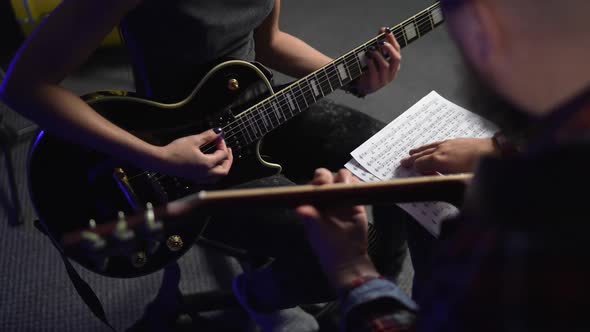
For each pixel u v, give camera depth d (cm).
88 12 105
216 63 125
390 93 233
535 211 42
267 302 142
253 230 127
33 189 120
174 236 125
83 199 123
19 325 160
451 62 246
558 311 42
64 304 165
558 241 41
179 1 113
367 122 140
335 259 75
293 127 140
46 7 240
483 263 45
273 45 148
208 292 167
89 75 241
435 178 78
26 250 179
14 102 111
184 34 118
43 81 109
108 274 125
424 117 125
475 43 48
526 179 42
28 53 107
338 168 135
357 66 131
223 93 126
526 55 44
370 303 70
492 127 117
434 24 135
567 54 43
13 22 245
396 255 162
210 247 152
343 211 77
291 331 147
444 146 112
